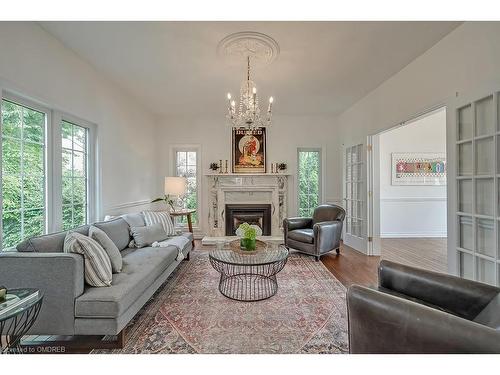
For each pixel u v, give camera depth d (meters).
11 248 2.05
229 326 1.98
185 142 5.17
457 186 2.26
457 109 2.24
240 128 5.15
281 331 1.91
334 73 3.15
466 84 2.13
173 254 2.84
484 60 1.97
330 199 5.21
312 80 3.37
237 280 2.95
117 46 2.54
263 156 5.16
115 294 1.71
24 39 2.07
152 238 3.07
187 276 3.07
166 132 5.17
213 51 2.61
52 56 2.37
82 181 2.96
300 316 2.13
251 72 3.12
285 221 4.18
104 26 2.20
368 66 2.96
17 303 1.32
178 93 3.88
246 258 2.46
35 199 2.30
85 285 1.83
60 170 2.55
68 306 1.65
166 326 1.98
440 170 5.57
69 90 2.61
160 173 5.16
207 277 3.04
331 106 4.56
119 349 1.70
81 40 2.42
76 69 2.71
